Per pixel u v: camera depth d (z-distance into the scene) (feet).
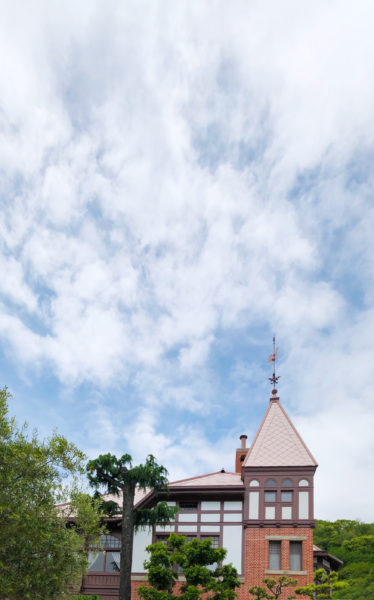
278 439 102.68
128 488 86.53
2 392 64.34
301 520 94.53
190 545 77.82
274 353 114.11
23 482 56.90
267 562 92.58
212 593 90.43
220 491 99.04
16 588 54.13
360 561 162.50
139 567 96.63
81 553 64.39
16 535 54.49
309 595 85.40
